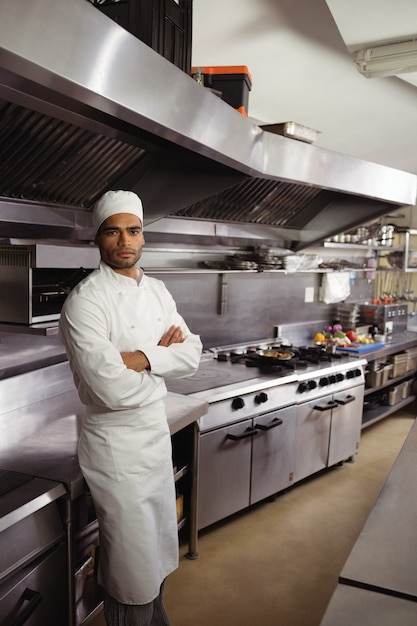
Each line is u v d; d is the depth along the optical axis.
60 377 2.50
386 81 3.42
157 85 1.44
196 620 2.07
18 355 2.29
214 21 2.63
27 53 1.00
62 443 1.86
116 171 2.16
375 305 4.77
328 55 3.03
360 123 4.03
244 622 2.07
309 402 3.18
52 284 2.00
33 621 1.45
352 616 0.94
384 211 3.43
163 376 1.67
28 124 1.63
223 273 3.42
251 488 2.84
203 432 2.51
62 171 1.94
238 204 3.08
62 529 1.55
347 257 4.84
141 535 1.62
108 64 1.23
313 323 4.38
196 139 1.69
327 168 2.70
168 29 1.81
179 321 1.86
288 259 3.53
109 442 1.59
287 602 2.20
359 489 3.26
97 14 1.17
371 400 4.42
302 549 2.59
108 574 1.64
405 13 2.25
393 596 1.01
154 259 3.05
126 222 1.59
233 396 2.66
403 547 1.18
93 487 1.60
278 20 2.64
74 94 1.21
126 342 1.63
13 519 1.34
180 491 2.56
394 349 4.30
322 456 3.36
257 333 3.86
